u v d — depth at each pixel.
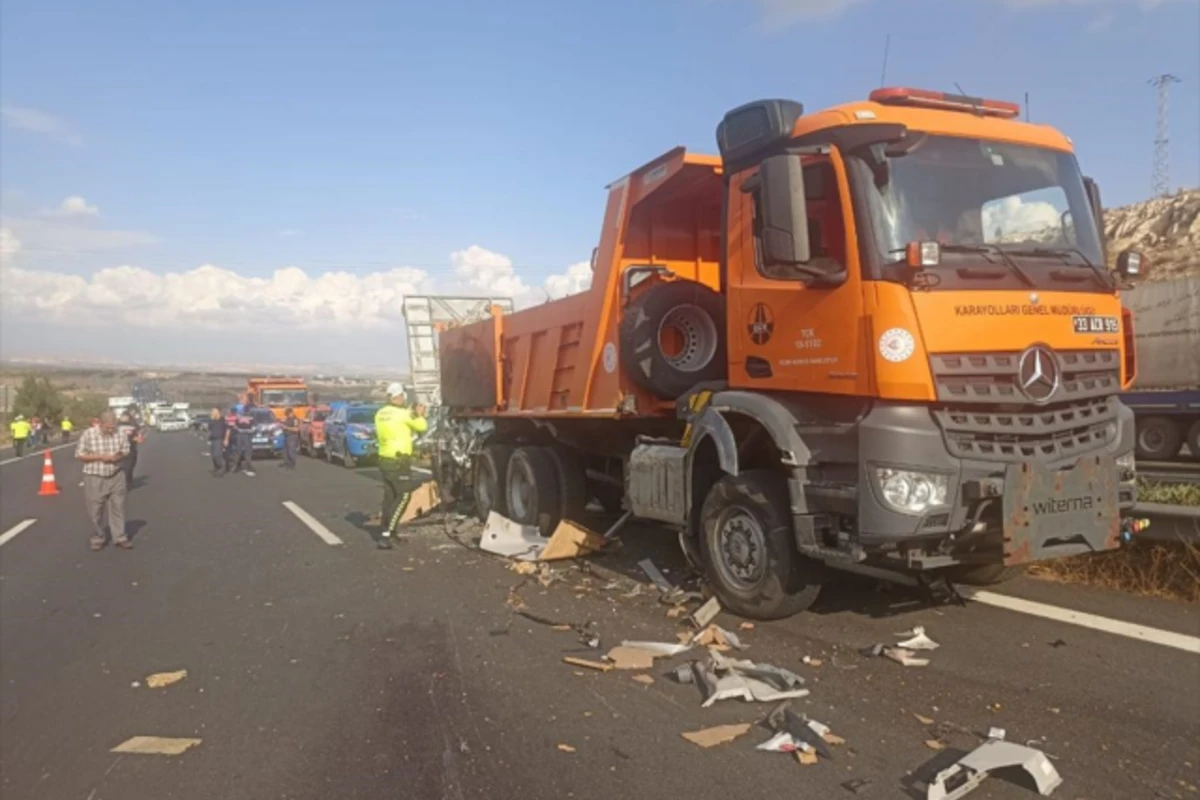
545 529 10.04
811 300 5.88
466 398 12.51
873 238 5.49
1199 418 17.62
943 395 5.26
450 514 12.79
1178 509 6.60
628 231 8.46
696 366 7.90
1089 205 6.34
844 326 5.62
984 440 5.41
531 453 10.30
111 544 11.45
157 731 4.91
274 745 4.66
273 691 5.51
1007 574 7.04
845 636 6.02
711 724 4.68
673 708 4.92
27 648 6.67
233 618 7.34
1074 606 6.44
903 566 5.66
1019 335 5.48
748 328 6.46
